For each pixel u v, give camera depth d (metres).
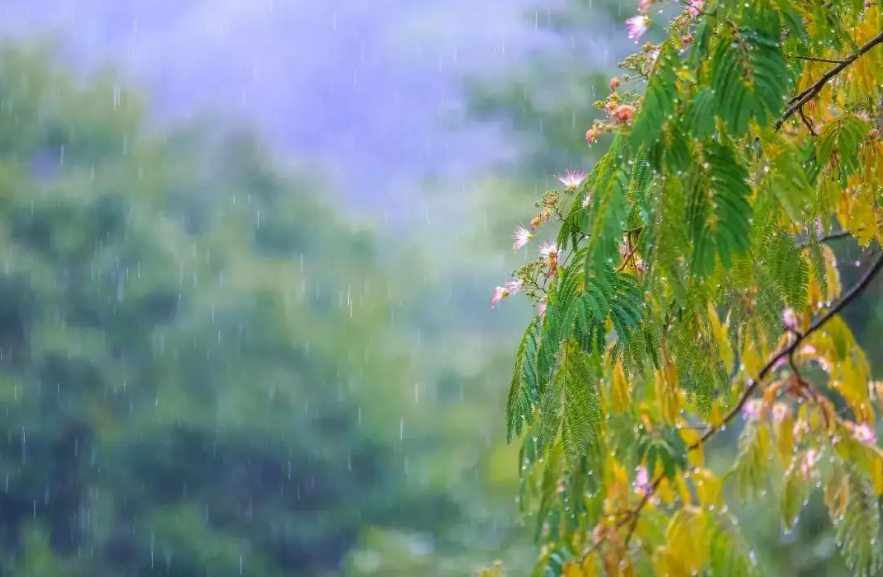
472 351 18.77
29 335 19.22
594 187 1.56
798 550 6.02
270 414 19.47
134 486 19.12
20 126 21.80
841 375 2.74
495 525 11.60
